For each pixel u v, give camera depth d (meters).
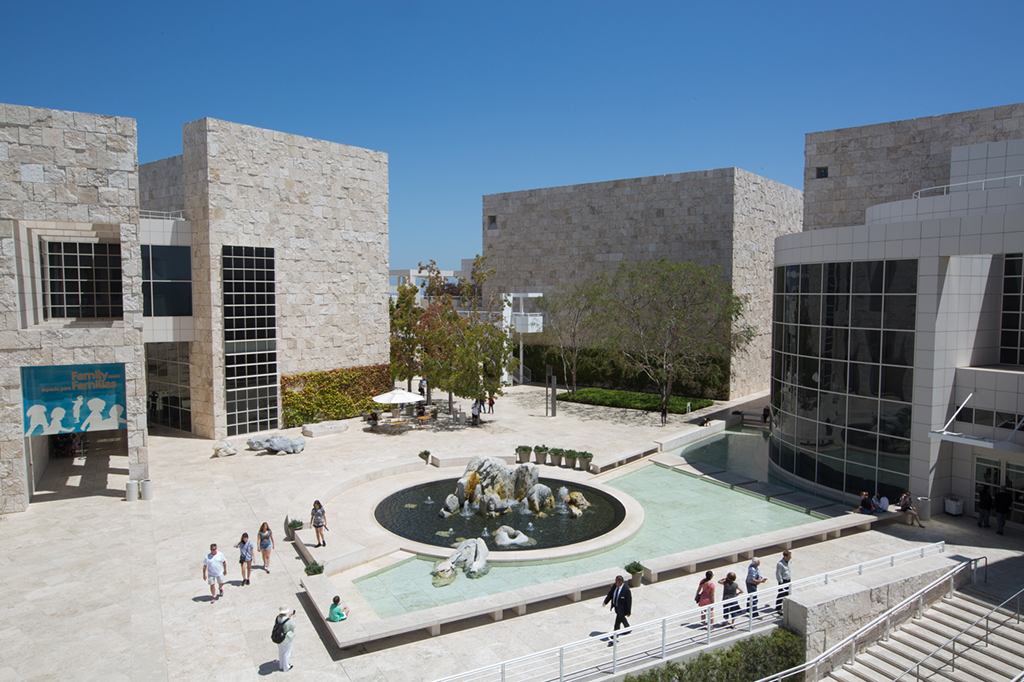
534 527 23.83
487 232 61.59
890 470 25.59
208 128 34.28
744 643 15.88
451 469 31.23
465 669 14.78
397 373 44.53
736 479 30.03
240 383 36.75
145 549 21.23
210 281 35.06
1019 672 15.30
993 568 20.31
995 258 25.62
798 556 21.38
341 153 41.00
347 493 27.39
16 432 24.27
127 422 25.88
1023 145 28.91
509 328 43.56
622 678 14.41
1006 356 26.05
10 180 23.47
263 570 19.83
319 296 40.31
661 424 41.25
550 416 43.84
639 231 51.97
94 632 16.14
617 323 47.09
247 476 29.36
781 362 31.22
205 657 15.12
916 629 17.64
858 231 26.33
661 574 19.75
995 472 23.92
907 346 24.78
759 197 51.16
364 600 18.20
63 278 35.00
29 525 23.23
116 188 25.17
